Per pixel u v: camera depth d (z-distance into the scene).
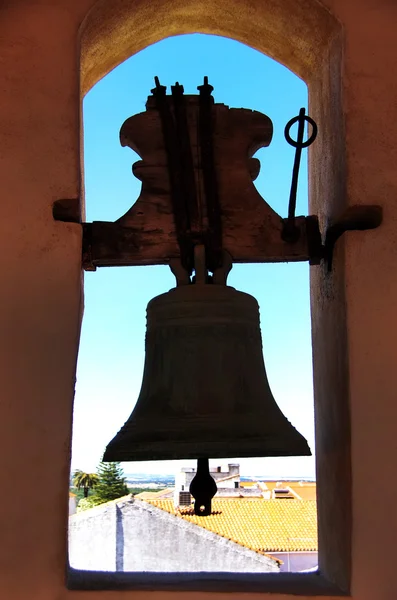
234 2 3.04
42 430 2.36
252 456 2.29
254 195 2.68
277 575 2.59
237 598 2.25
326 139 2.93
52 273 2.49
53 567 2.24
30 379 2.40
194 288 2.53
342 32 2.78
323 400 2.77
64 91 2.67
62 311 2.46
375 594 2.28
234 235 2.64
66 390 2.39
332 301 2.68
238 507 14.22
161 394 2.45
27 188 2.57
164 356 2.49
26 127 2.63
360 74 2.74
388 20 2.79
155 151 2.70
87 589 2.26
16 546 2.26
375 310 2.51
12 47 2.71
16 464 2.33
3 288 2.47
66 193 2.57
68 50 2.72
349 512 2.36
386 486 2.36
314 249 2.66
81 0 2.77
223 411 2.38
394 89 2.73
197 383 2.43
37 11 2.75
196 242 2.60
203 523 13.11
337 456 2.54
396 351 2.47
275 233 2.65
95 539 9.16
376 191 2.62
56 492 2.31
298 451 2.35
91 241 2.60
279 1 2.90
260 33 3.19
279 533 12.91
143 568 9.03
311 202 3.14
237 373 2.46
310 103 3.21
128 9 2.93
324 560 2.64
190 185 2.61
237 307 2.54
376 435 2.40
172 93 2.69
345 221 2.67
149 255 2.61
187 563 9.04
